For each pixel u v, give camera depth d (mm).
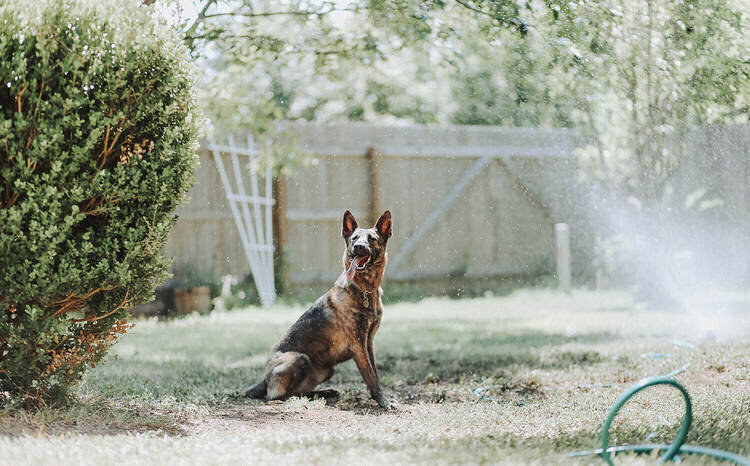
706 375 6500
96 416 4637
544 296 14867
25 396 4582
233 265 14164
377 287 5773
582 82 9125
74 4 4617
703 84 8125
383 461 3492
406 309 13672
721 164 12289
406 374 7270
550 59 8203
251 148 14211
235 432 4508
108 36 4676
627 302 13297
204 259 13906
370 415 5406
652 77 8453
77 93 4438
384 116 22922
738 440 4051
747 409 4910
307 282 14742
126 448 3676
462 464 3453
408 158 15500
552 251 16406
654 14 7617
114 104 4648
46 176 4367
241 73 10773
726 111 8875
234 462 3480
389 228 5762
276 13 8805
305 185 14789
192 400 5699
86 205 4676
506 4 7543
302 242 14750
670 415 4938
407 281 15453
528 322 11445
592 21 7488
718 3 7668
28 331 4484
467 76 19547
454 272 15695
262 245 14062
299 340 5941
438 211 15648
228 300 13547
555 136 16344
